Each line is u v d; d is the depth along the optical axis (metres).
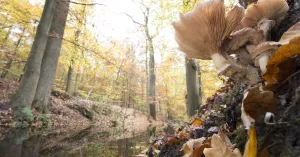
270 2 1.04
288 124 0.73
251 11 1.12
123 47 16.34
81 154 2.98
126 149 3.46
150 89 16.28
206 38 1.18
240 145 1.01
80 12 9.96
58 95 11.28
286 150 0.69
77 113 10.50
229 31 1.15
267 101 0.80
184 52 1.37
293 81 0.84
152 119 16.86
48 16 6.84
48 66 7.41
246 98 0.79
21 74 14.07
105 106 14.19
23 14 8.78
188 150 1.48
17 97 6.06
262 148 0.80
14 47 12.61
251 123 0.73
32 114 6.04
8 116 5.51
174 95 20.84
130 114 17.27
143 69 20.27
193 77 6.79
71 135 5.32
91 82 18.12
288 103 0.81
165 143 2.11
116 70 10.16
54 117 7.83
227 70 1.14
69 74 14.47
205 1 1.08
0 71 14.74
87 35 9.80
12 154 2.78
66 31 9.91
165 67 12.53
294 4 1.16
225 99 2.12
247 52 1.17
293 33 0.85
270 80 0.85
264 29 1.09
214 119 1.83
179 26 1.21
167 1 7.22
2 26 10.41
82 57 9.49
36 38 6.63
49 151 3.10
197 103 6.62
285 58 0.75
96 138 4.99
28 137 4.33
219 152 0.92
